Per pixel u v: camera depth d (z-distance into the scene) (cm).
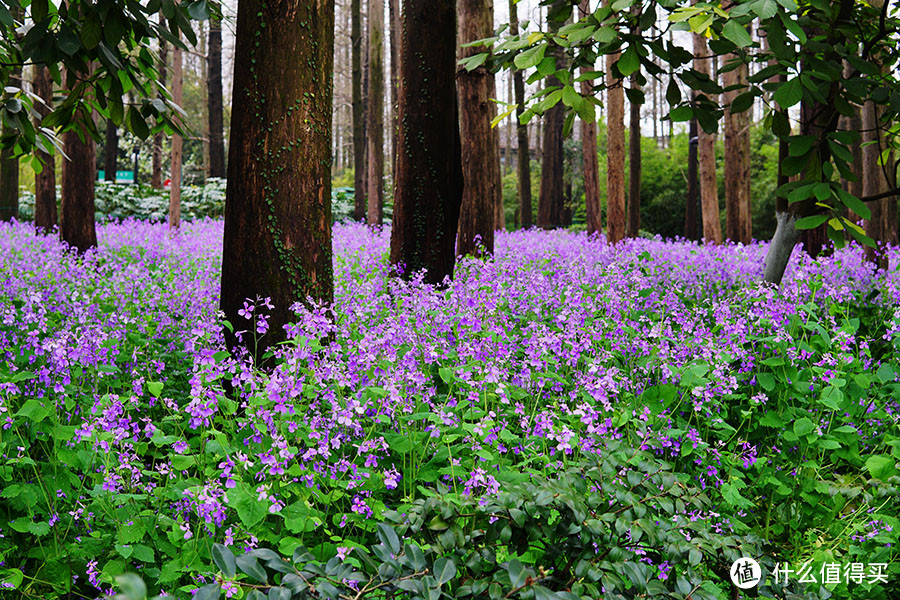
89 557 325
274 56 496
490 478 314
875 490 399
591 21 420
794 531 427
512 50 443
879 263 1077
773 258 681
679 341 511
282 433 355
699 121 469
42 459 387
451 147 803
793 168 444
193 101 4241
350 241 1409
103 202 2478
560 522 271
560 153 3028
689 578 277
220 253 1278
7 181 1834
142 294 736
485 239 1035
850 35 499
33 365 456
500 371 433
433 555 277
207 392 347
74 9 505
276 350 473
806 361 510
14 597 315
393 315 588
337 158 5303
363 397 379
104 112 579
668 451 431
